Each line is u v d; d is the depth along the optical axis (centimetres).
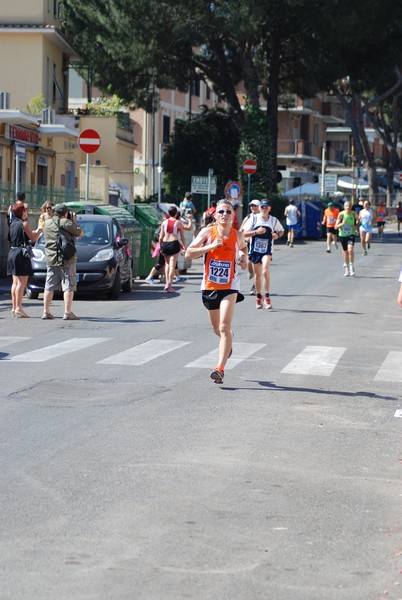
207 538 735
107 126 6034
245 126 6300
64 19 5922
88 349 1714
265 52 6431
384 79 6800
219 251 1377
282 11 5725
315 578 658
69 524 759
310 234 6512
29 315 2289
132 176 5709
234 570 669
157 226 3566
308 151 11694
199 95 9725
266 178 6334
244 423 1140
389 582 655
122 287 2922
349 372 1520
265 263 2419
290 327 2083
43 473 907
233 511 805
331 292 2912
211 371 1494
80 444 1022
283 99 7519
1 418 1144
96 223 2827
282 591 633
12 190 3503
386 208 10331
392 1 5934
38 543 713
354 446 1045
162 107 8762
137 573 657
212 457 980
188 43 5825
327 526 773
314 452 1015
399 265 4122
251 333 1970
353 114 9431
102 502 820
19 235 2225
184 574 658
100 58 5928
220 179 6938
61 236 2177
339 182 10150
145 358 1609
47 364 1540
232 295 1380
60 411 1186
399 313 2397
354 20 5700
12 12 5688
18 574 651
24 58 5684
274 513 803
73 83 7925
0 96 4822
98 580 643
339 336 1955
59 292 2766
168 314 2325
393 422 1170
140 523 766
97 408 1209
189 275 3638
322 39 5916
